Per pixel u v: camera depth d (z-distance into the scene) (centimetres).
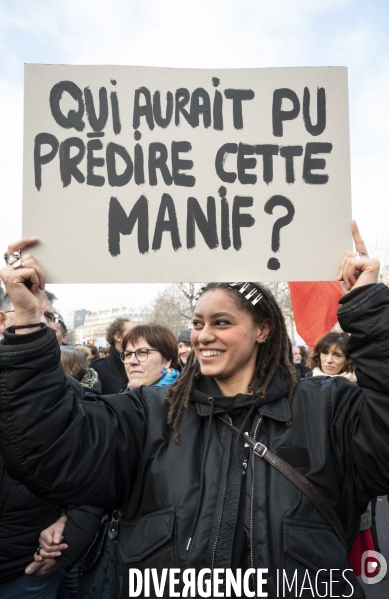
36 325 148
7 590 220
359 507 157
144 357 325
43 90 177
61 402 145
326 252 177
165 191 178
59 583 260
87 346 760
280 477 147
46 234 172
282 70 183
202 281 175
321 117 183
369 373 143
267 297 172
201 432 160
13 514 215
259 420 157
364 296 147
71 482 145
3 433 142
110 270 174
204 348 164
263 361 167
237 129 182
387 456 139
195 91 182
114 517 210
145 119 180
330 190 179
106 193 176
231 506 145
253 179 180
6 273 150
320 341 417
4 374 142
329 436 155
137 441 162
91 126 178
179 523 144
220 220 178
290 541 138
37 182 174
